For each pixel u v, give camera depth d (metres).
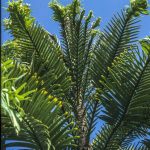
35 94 5.02
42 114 5.05
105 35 7.39
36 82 5.40
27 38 7.08
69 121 6.51
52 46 7.08
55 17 7.84
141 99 5.98
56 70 6.87
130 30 7.37
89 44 7.57
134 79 5.99
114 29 7.39
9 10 7.13
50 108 5.09
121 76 6.02
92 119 6.57
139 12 7.23
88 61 7.39
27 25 7.11
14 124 4.21
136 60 5.97
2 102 4.16
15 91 4.38
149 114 6.03
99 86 7.04
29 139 4.93
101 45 7.29
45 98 5.30
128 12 7.32
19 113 4.48
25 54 7.00
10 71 4.79
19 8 7.13
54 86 6.24
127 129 6.19
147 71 5.95
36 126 4.89
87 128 6.46
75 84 7.08
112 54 7.21
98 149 6.19
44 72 6.88
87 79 7.19
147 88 5.96
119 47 7.29
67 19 7.84
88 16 7.75
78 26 7.68
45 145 4.96
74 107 6.76
